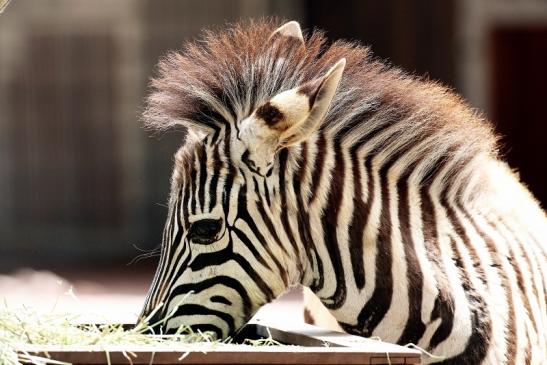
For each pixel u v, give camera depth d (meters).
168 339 6.33
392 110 7.05
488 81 29.39
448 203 7.15
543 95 31.64
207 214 6.72
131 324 7.04
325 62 7.10
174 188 6.96
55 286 22.03
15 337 5.98
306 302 8.34
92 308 17.47
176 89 7.04
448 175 7.14
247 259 6.71
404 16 28.95
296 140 6.69
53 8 29.39
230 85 6.95
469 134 7.22
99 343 5.98
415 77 8.23
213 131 6.94
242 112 6.93
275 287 6.80
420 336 6.75
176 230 6.83
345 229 6.84
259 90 6.95
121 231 29.25
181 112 6.99
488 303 6.79
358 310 6.85
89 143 29.48
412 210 6.97
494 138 7.56
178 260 6.78
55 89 29.52
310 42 7.22
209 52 7.27
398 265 6.80
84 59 29.50
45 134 29.52
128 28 29.28
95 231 29.27
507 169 8.77
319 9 29.45
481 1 29.06
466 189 7.23
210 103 6.93
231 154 6.77
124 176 29.31
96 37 29.50
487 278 6.88
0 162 29.38
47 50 29.52
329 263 6.84
